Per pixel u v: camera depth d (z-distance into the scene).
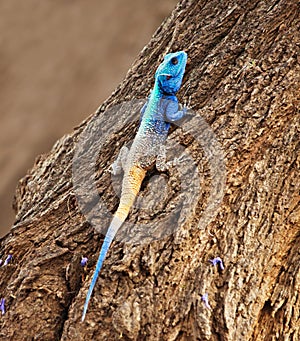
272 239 1.89
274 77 1.91
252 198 1.89
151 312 1.87
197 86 1.95
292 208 1.90
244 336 1.87
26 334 1.89
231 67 1.94
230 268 1.88
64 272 1.91
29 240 1.93
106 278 1.88
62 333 1.88
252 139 1.90
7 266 1.93
